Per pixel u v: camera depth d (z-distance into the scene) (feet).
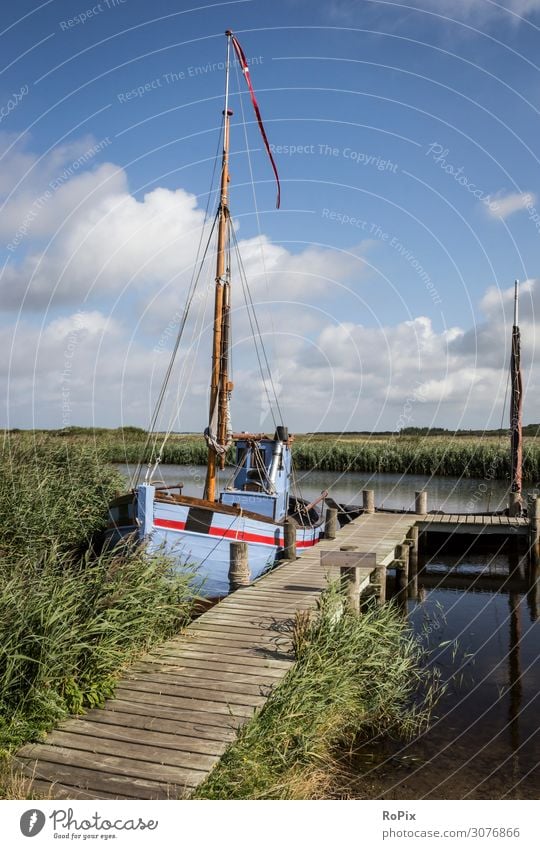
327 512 50.93
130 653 24.09
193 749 17.87
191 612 36.40
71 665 20.68
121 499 38.52
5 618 20.49
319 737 22.15
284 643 26.32
